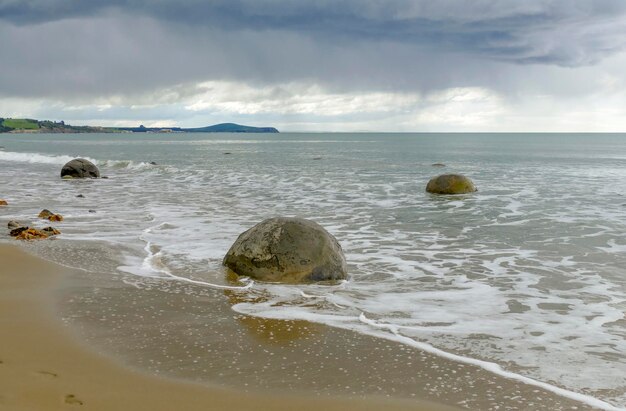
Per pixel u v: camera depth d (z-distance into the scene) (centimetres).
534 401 569
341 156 5978
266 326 786
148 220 1727
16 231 1432
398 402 563
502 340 740
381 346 715
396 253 1295
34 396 555
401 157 5772
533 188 2697
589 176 3394
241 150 7669
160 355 674
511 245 1391
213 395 572
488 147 8906
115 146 9194
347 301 912
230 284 998
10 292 927
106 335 738
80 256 1202
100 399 555
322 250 1039
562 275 1098
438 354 690
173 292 945
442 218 1809
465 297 943
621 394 586
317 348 705
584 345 723
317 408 549
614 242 1423
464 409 550
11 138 16175
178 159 5353
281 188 2731
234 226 1617
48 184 2955
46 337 724
